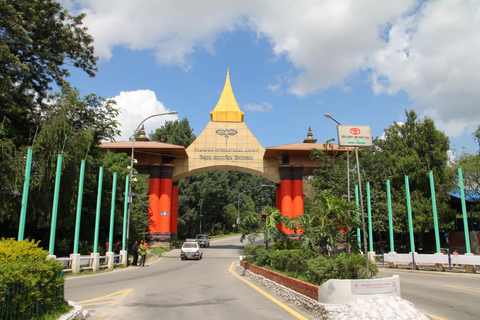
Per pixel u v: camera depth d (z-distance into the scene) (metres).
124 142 41.94
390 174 32.22
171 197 45.66
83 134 23.02
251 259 19.34
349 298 7.75
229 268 24.16
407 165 30.81
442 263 20.36
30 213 21.19
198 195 67.56
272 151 39.66
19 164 19.70
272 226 18.59
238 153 42.94
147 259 31.64
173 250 42.25
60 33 25.50
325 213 13.50
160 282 15.98
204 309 9.44
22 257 6.98
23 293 5.91
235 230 99.06
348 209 13.02
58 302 7.49
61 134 21.44
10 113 22.39
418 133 32.25
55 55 25.78
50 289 7.10
